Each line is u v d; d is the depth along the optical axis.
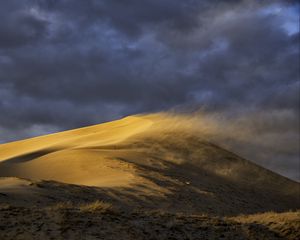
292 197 59.47
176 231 16.02
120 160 50.91
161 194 37.41
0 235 13.56
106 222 15.47
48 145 78.69
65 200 25.69
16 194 24.25
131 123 94.19
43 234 13.94
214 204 40.94
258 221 19.00
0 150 86.44
